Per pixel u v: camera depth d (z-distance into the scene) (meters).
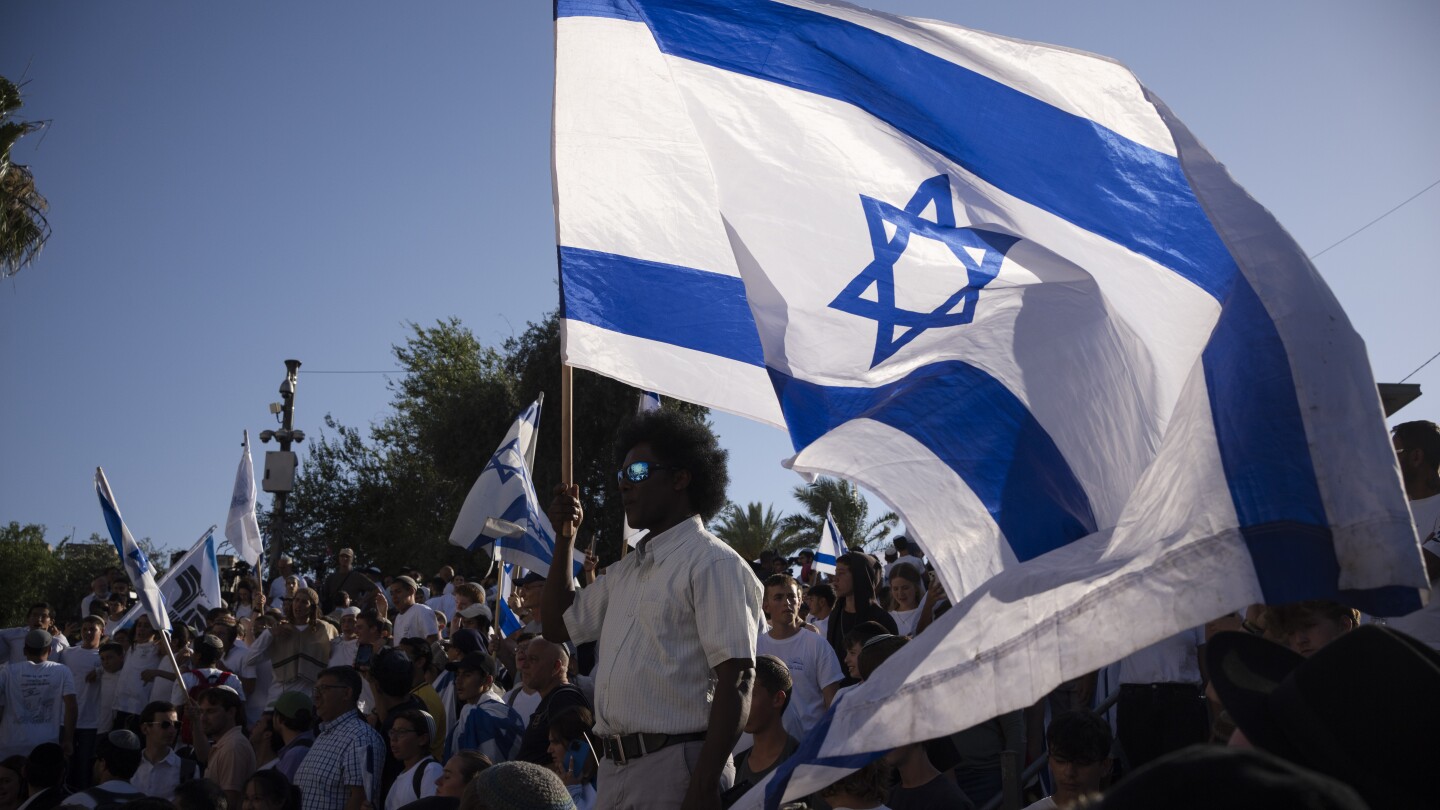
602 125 4.99
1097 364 3.88
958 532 3.75
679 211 4.92
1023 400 3.91
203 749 10.46
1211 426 2.70
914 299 4.27
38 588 37.91
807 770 2.81
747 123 4.57
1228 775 1.03
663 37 4.68
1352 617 3.57
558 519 4.75
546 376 35.22
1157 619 2.54
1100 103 4.05
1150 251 3.85
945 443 3.87
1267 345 2.69
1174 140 2.99
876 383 4.23
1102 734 4.34
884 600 11.33
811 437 4.23
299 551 40.56
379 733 7.88
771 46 4.59
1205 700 6.14
